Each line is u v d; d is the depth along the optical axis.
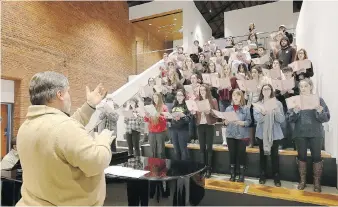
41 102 1.14
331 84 3.03
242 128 2.84
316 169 2.50
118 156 2.58
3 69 5.36
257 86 3.11
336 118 2.71
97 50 8.34
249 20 8.95
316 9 3.96
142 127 4.03
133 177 1.91
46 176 1.04
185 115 3.27
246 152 3.09
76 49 7.43
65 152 1.01
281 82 2.82
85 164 1.01
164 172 2.07
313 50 4.18
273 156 2.73
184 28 9.72
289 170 2.86
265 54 4.39
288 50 4.01
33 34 6.08
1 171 2.26
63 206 1.05
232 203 2.42
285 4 8.39
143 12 10.24
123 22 9.95
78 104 7.45
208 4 12.04
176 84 4.34
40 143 1.04
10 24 5.52
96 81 8.23
